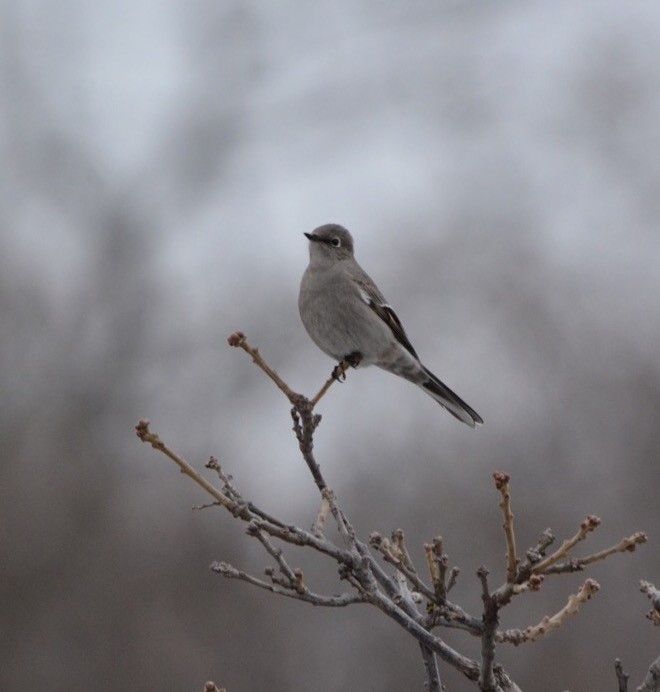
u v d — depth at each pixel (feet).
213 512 50.83
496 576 48.52
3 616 47.14
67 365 56.03
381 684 45.14
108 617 47.55
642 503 51.88
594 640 45.65
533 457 53.98
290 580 20.04
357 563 20.40
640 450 53.78
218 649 46.75
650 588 19.08
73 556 49.03
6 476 50.96
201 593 48.55
